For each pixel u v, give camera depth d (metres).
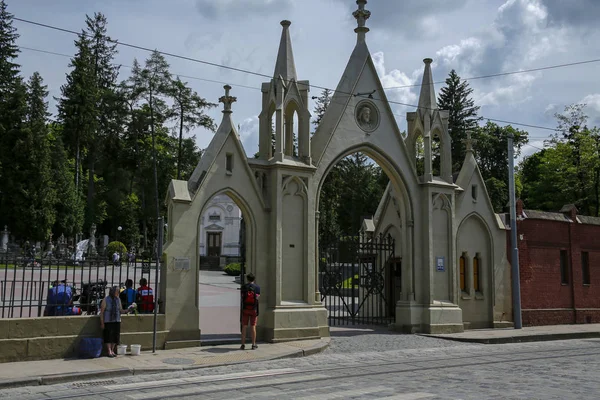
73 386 11.45
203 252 82.75
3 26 63.84
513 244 24.38
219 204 83.44
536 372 13.43
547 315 26.61
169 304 16.33
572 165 58.25
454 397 10.20
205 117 64.62
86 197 71.25
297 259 18.95
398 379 12.14
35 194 56.44
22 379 11.45
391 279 25.50
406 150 22.11
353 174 71.56
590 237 29.50
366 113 21.17
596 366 14.62
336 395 10.29
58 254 15.16
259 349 16.41
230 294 35.81
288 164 18.72
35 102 68.00
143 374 12.91
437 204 22.77
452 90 63.53
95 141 67.75
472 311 23.89
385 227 26.03
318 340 18.38
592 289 29.03
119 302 14.76
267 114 19.48
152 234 75.25
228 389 10.90
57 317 14.19
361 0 21.70
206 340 17.00
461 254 24.06
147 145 71.69
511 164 24.69
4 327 13.42
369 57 21.59
